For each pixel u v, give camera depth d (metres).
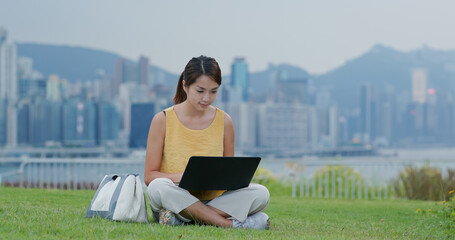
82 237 3.01
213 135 4.07
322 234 3.74
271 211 6.08
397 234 4.23
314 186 11.70
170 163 4.00
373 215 6.14
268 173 13.19
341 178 12.36
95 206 3.78
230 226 3.70
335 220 5.39
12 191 6.95
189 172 3.57
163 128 4.02
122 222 3.62
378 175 11.53
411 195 10.31
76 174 11.35
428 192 10.12
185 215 3.74
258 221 3.79
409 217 5.96
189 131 4.01
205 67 3.84
